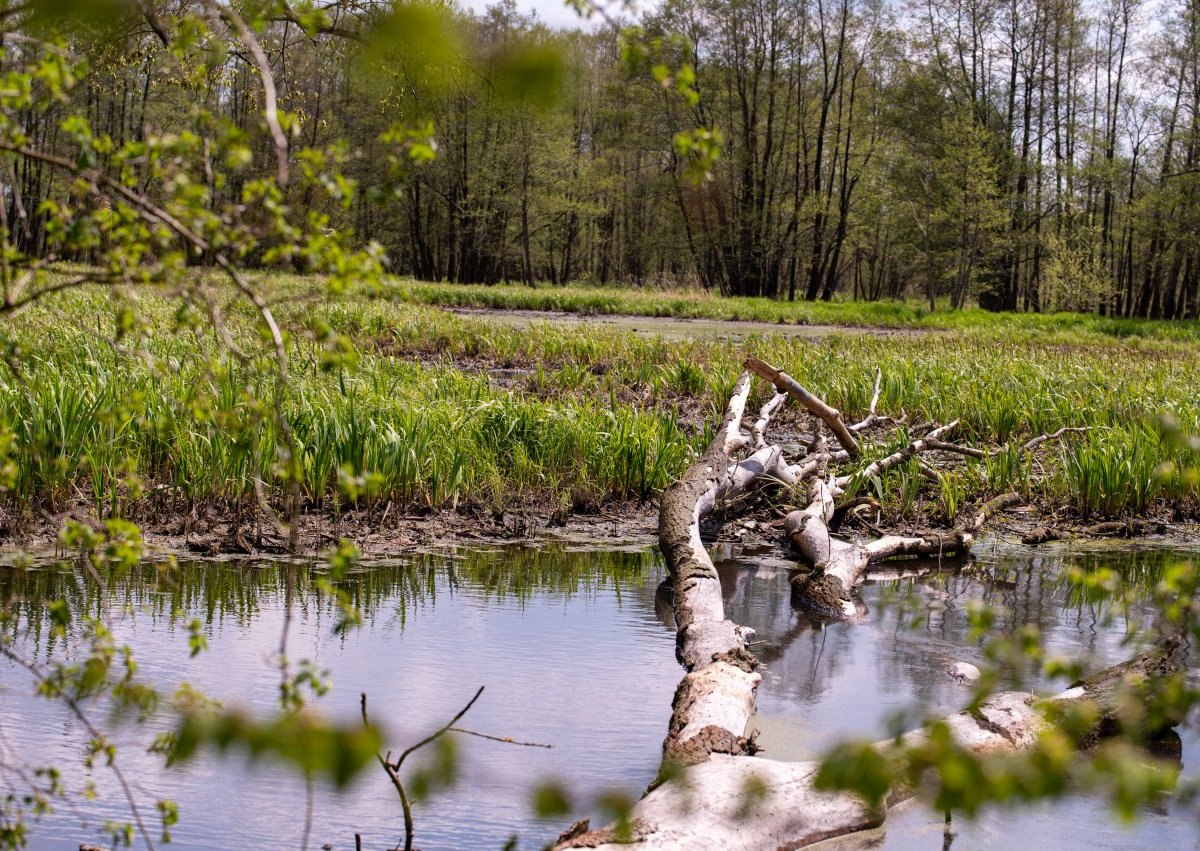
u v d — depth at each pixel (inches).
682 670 214.1
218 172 100.5
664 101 2085.4
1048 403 515.2
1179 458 385.7
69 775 153.3
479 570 288.7
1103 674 180.9
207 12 95.3
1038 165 2103.8
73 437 312.5
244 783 156.1
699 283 2551.7
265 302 98.2
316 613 239.0
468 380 488.7
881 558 324.2
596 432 397.1
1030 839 145.4
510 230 2591.0
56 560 270.1
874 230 2484.0
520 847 139.7
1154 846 142.8
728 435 362.6
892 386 543.2
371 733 40.4
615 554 315.3
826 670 217.0
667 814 137.2
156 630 218.7
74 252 104.3
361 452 338.3
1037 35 2111.2
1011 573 307.6
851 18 2159.2
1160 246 2078.0
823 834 143.9
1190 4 1851.6
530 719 183.2
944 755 50.8
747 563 313.3
